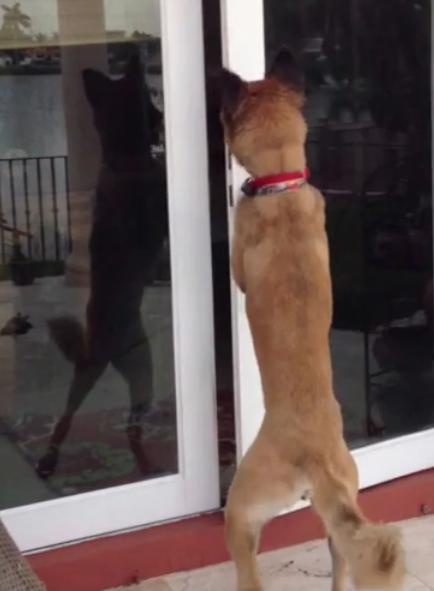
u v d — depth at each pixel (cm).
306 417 263
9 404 300
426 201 339
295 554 313
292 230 271
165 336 308
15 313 297
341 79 321
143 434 310
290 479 262
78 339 304
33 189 294
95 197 299
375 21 323
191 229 303
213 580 302
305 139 296
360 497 325
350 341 334
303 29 314
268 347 269
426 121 335
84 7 291
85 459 306
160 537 304
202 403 311
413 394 344
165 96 296
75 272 301
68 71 292
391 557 241
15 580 240
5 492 300
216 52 299
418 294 342
